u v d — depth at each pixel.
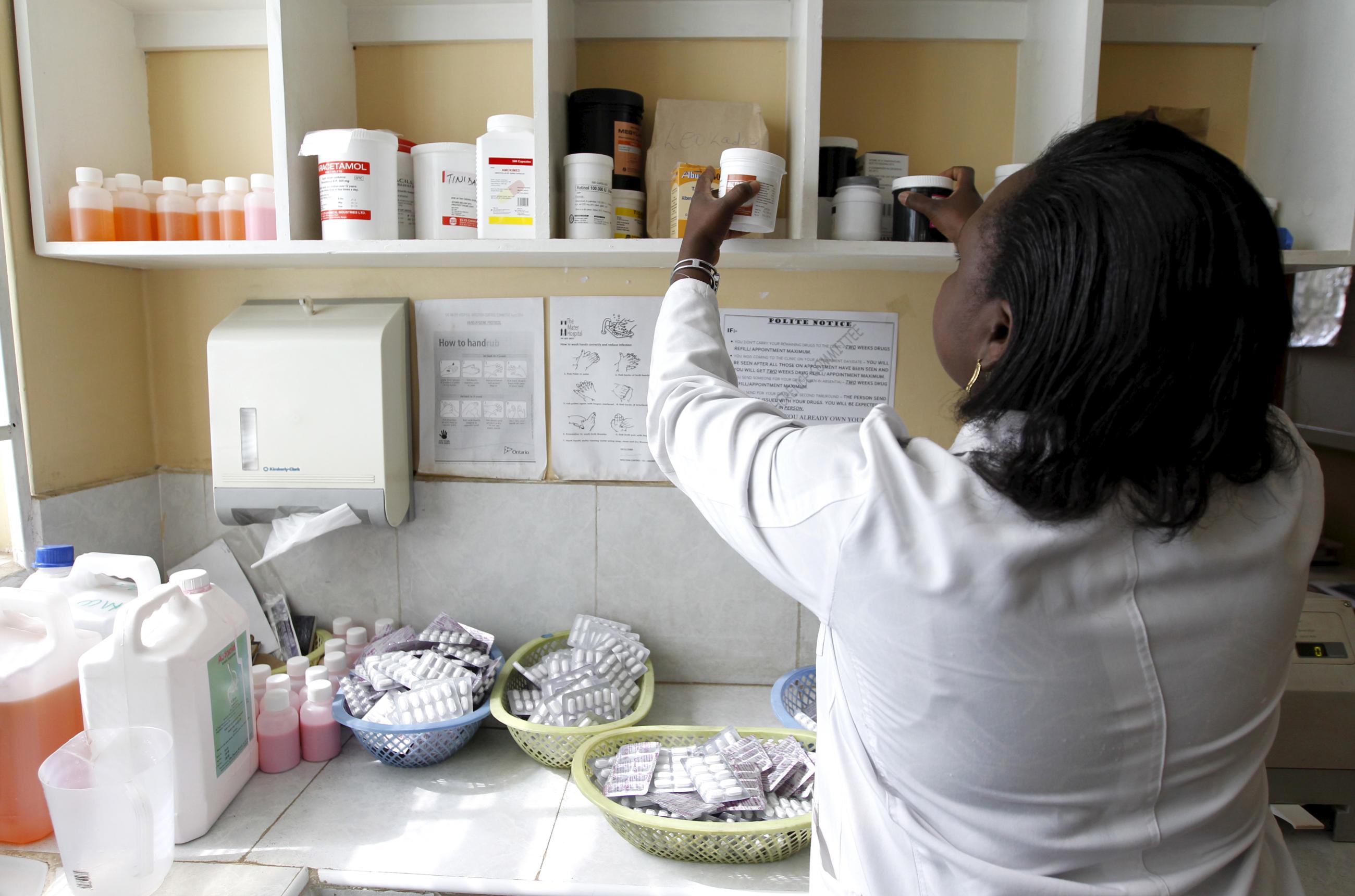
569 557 1.42
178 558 1.46
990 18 1.31
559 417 1.40
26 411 1.21
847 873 0.62
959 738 0.51
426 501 1.42
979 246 0.56
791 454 0.57
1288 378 1.39
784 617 1.43
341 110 1.31
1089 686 0.49
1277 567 0.52
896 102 1.34
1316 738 1.07
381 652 1.29
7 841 0.98
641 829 0.96
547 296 1.38
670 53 1.33
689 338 0.75
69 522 1.27
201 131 1.40
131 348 1.41
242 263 1.33
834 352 1.37
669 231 1.24
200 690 1.01
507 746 1.26
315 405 1.28
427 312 1.39
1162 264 0.44
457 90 1.36
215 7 1.34
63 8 1.21
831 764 0.65
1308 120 1.19
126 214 1.22
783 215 1.34
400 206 1.22
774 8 1.31
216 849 0.99
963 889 0.53
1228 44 1.31
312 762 1.20
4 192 1.17
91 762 0.92
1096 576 0.49
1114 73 1.33
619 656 1.31
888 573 0.50
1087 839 0.51
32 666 0.97
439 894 0.95
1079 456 0.47
